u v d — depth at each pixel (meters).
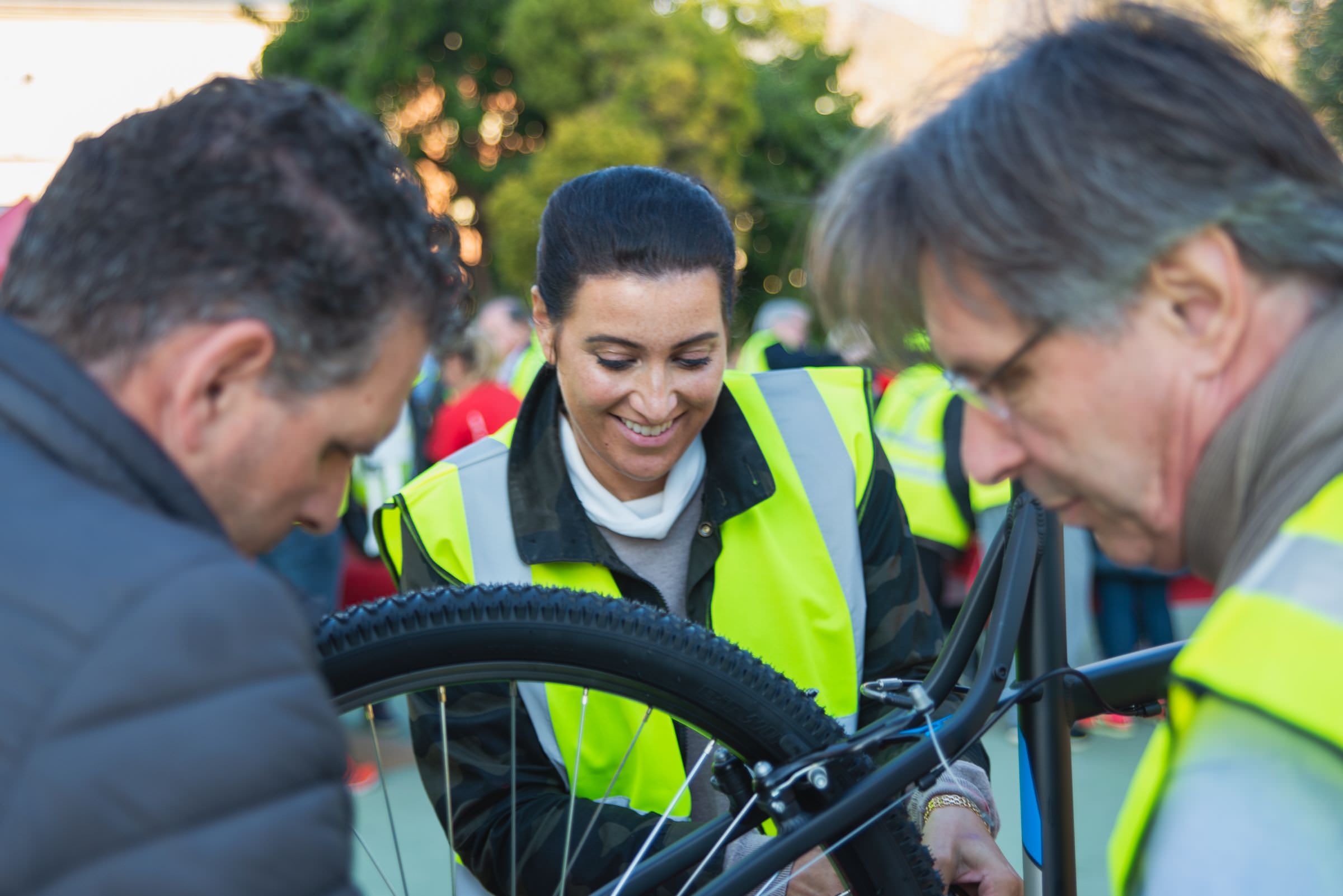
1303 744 0.57
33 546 0.59
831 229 0.77
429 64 21.77
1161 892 0.58
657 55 19.08
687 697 1.10
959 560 2.94
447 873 2.62
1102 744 3.50
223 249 0.66
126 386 0.67
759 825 1.13
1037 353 0.69
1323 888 0.55
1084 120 0.66
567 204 1.26
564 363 1.27
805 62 24.28
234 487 0.72
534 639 1.10
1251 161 0.64
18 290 0.69
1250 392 0.67
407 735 3.14
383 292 0.72
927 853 1.11
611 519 1.33
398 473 3.51
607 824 1.22
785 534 1.37
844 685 1.35
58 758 0.55
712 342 1.25
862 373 1.49
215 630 0.58
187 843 0.55
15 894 0.53
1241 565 0.66
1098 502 0.73
